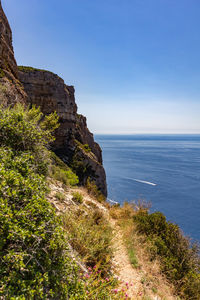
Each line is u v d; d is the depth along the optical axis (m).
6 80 12.72
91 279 3.10
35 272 2.02
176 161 173.00
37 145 4.95
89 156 41.91
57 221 2.80
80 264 3.41
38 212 2.51
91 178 39.38
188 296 4.89
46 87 35.50
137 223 7.93
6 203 2.23
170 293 4.70
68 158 37.34
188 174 112.75
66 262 2.52
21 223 2.22
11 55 16.95
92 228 5.34
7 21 17.23
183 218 49.06
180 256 6.32
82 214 6.13
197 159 189.25
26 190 2.71
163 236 7.30
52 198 6.23
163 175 107.81
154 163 158.25
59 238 2.56
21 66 34.50
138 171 118.44
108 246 5.06
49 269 2.23
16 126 4.48
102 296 2.88
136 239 6.68
